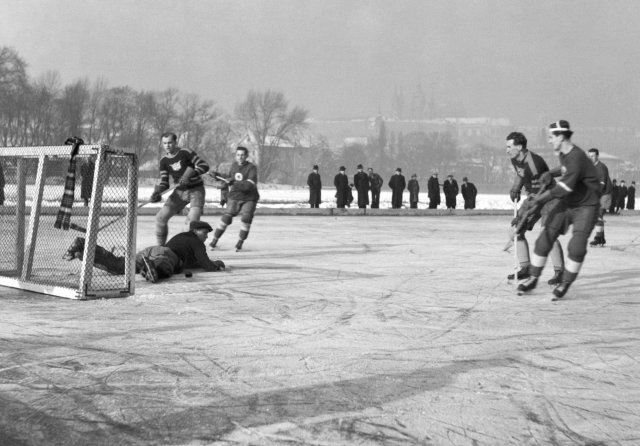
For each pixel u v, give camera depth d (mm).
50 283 6586
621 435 2939
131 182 6438
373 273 8422
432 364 4027
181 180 8961
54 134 75250
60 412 3100
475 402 3332
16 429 2893
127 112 82625
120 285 6512
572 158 6277
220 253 10711
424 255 10852
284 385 3549
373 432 2910
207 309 5750
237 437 2828
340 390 3480
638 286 7492
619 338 4805
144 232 13883
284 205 32844
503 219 25141
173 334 4742
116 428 2914
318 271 8523
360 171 28406
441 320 5430
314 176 27484
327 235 15102
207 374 3734
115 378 3631
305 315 5559
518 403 3332
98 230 6230
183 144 85938
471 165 179250
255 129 92562
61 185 6707
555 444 2832
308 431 2904
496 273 8531
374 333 4891
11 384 3502
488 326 5199
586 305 6227
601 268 9297
